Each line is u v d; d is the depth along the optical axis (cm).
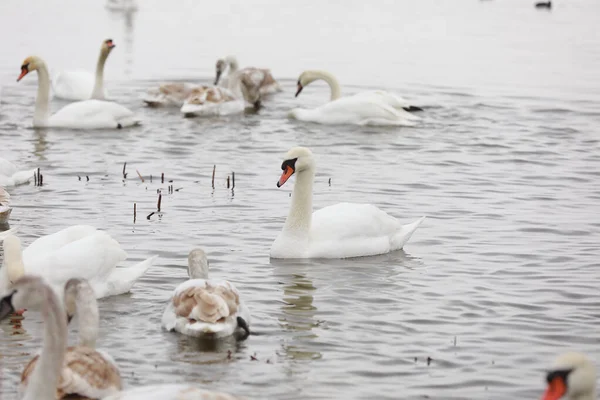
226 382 1124
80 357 1005
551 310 1366
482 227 1788
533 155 2380
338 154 2386
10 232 1536
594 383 827
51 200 1903
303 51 4147
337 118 2770
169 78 3472
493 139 2553
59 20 5112
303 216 1614
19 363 1167
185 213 1839
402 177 2156
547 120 2788
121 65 3731
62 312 930
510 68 3719
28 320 1313
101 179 2088
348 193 2017
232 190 2020
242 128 2705
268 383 1123
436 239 1714
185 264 1545
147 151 2384
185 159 2303
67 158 2286
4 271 1343
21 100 2997
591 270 1541
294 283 1476
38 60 2628
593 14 5962
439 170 2227
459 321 1326
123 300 1386
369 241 1638
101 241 1402
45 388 925
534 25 5281
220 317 1222
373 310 1365
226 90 2941
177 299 1259
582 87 3303
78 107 2672
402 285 1473
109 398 865
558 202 1966
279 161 2302
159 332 1266
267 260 1588
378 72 3631
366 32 4841
